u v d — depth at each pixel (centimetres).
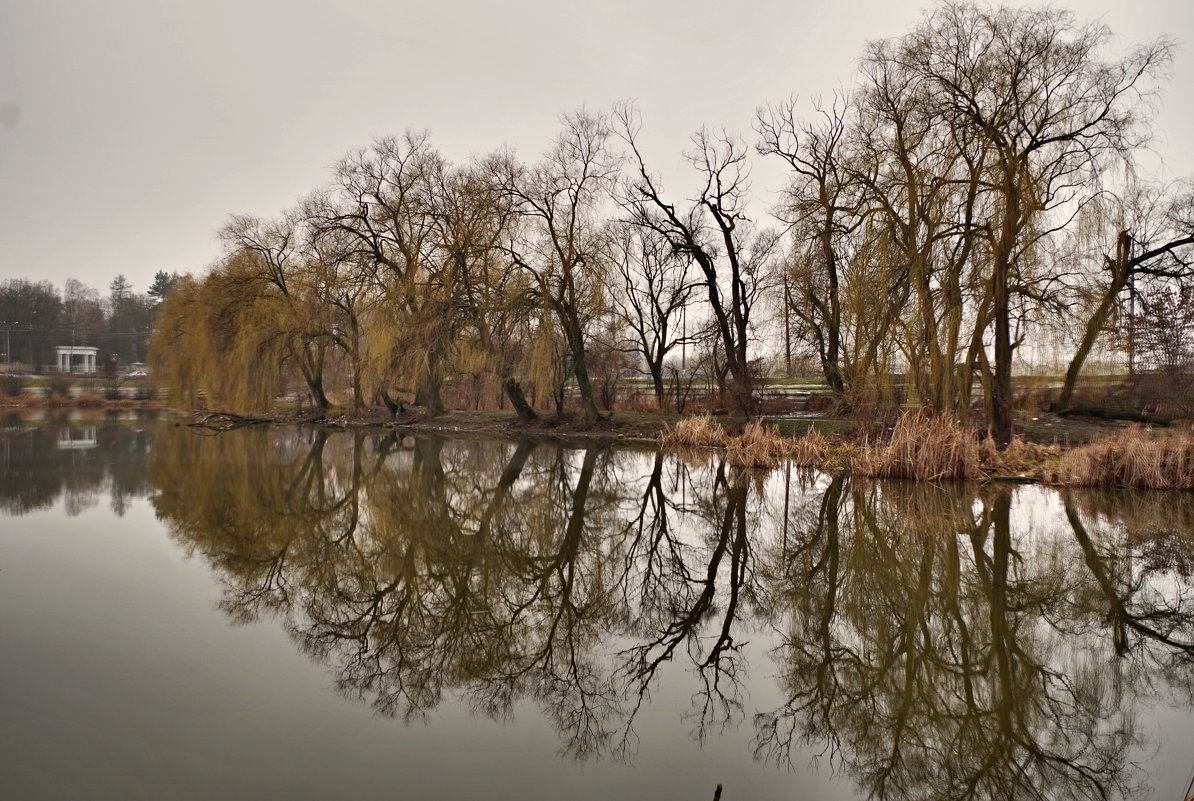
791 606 887
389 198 3062
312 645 717
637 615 859
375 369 3005
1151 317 2172
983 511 1354
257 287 3331
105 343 8669
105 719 539
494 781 475
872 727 581
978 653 731
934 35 1806
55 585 854
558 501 1555
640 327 3572
